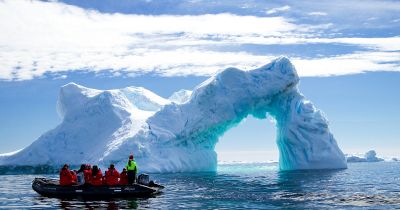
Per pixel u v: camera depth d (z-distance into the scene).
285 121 71.12
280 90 69.81
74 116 71.50
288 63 70.19
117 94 73.81
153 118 66.69
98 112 70.75
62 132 70.19
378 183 43.12
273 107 73.44
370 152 129.12
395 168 85.19
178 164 64.06
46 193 31.67
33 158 68.38
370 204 27.39
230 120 69.06
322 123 68.94
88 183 30.73
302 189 37.00
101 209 25.47
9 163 68.50
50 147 68.94
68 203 28.22
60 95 76.38
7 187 41.41
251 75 69.88
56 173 67.56
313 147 68.25
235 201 29.02
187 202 28.44
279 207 26.33
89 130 69.69
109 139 66.75
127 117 69.31
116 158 61.62
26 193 34.84
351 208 25.73
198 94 67.62
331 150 69.06
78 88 76.00
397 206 26.45
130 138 62.97
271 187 38.88
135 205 27.11
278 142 74.94
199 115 66.81
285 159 72.69
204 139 69.38
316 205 27.06
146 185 32.81
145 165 61.53
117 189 30.75
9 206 27.20
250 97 69.00
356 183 43.19
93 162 64.12
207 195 32.47
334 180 47.12
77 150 68.12
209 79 71.62
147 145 63.31
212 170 69.75
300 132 69.06
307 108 69.62
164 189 37.28
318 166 68.81
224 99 68.00
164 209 25.53
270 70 70.44
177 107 67.12
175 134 65.44
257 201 29.00
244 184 42.25
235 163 147.38
